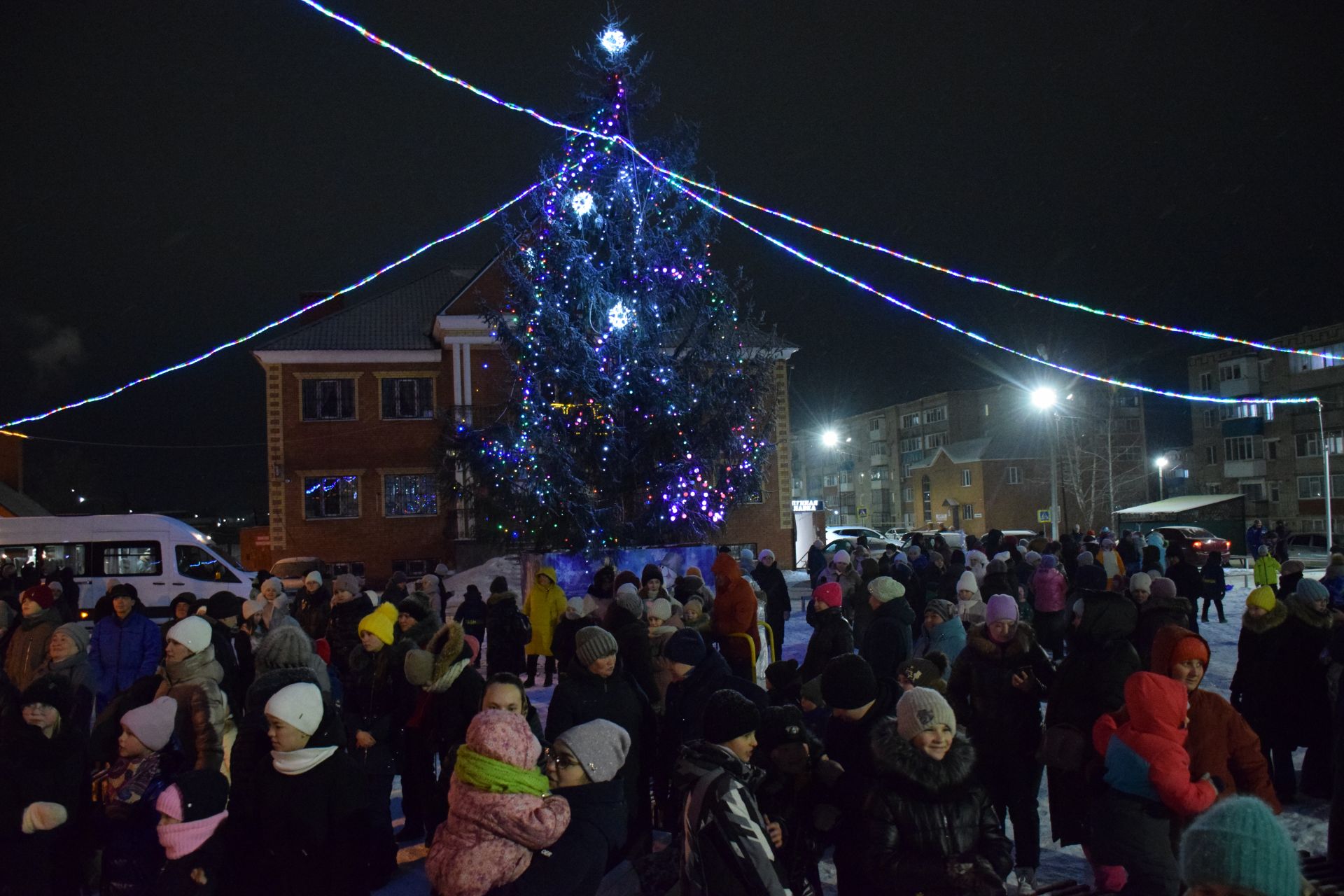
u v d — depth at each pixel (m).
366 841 4.25
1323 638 7.38
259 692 4.82
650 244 24.64
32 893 4.55
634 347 23.92
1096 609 6.23
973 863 3.61
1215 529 37.53
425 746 6.63
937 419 80.94
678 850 4.30
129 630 9.30
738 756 3.98
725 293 24.80
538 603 13.88
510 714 3.74
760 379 24.59
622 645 7.29
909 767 3.72
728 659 8.39
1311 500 55.28
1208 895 1.98
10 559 19.98
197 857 3.90
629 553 22.17
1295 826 6.82
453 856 3.49
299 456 33.94
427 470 34.44
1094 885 5.33
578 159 24.73
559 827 3.56
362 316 36.91
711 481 24.62
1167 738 4.29
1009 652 5.96
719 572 8.78
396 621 7.54
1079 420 63.31
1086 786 5.60
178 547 20.69
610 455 23.94
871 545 38.47
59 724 4.71
